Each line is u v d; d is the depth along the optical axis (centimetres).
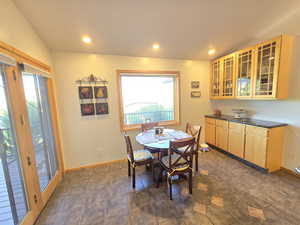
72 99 275
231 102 356
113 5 178
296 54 225
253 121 280
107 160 309
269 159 243
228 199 188
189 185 201
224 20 222
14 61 141
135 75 320
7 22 141
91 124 291
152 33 240
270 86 238
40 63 209
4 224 133
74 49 262
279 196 190
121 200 193
